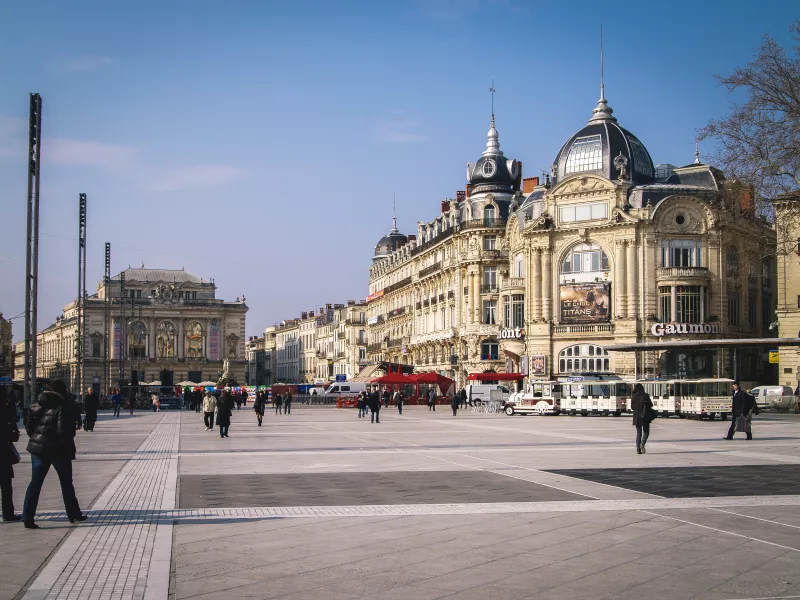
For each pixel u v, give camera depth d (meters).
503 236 95.06
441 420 56.53
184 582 11.16
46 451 14.83
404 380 81.88
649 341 77.44
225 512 16.30
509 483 20.42
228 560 12.34
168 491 19.31
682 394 57.12
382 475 22.22
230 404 39.72
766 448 30.67
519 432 41.28
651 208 78.44
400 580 11.27
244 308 163.50
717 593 10.70
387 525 14.96
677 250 78.69
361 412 62.31
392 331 131.12
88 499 18.11
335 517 15.73
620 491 19.00
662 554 12.72
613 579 11.32
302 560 12.34
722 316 78.00
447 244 102.75
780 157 46.12
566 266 81.38
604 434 39.41
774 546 13.26
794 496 18.23
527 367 82.44
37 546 13.28
